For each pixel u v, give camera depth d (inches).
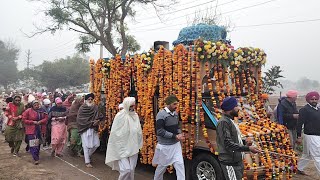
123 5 866.1
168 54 275.9
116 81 340.5
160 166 237.0
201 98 251.9
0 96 653.9
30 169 323.0
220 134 184.7
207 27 297.1
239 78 281.7
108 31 852.6
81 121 337.1
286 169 248.5
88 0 848.3
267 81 571.8
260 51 288.2
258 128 249.9
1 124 600.4
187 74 257.0
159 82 283.4
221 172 236.7
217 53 254.4
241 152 188.9
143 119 307.3
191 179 265.1
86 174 308.7
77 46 952.9
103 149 403.9
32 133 345.7
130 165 257.9
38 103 354.3
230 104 184.5
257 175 229.1
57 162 358.3
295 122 329.7
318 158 279.0
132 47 908.6
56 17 861.8
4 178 292.8
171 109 236.8
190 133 257.8
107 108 359.6
